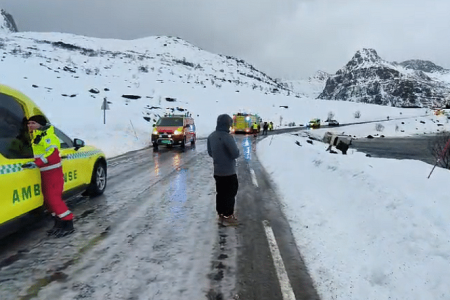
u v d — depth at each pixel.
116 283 3.66
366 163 8.30
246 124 39.84
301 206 6.71
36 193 4.82
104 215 6.11
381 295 3.41
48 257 4.30
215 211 6.44
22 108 4.87
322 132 54.97
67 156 5.96
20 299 3.33
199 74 151.75
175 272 3.93
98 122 22.67
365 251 4.38
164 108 54.81
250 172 11.01
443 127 77.75
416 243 4.13
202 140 26.94
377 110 109.38
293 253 4.49
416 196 5.31
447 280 3.36
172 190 8.22
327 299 3.40
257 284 3.68
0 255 4.35
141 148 19.00
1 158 4.17
